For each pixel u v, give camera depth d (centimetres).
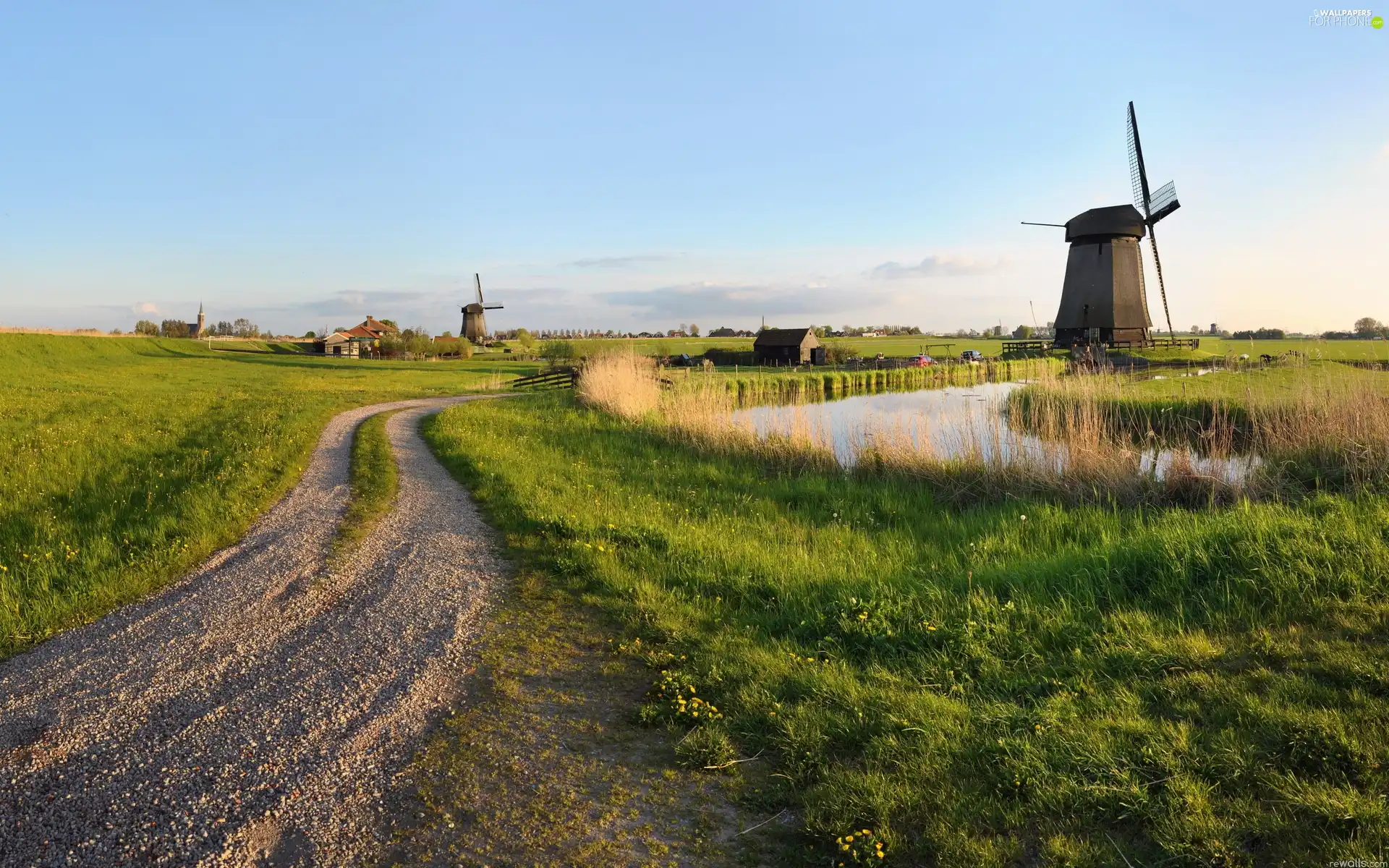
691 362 7319
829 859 377
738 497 1355
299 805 426
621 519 1094
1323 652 503
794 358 7256
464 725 518
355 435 2091
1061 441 1487
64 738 502
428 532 1055
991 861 360
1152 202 5697
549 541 971
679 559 894
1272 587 604
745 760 473
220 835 398
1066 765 425
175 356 7750
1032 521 1059
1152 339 5541
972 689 539
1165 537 745
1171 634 573
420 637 677
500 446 1845
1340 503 779
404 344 9400
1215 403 1786
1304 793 375
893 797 412
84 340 7300
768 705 528
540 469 1542
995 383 3931
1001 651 591
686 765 466
